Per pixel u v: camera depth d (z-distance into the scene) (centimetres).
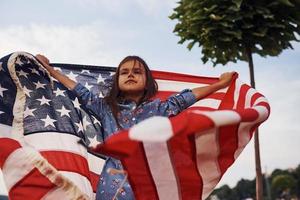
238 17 700
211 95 413
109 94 376
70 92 407
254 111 288
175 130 213
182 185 291
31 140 371
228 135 281
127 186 325
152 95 375
